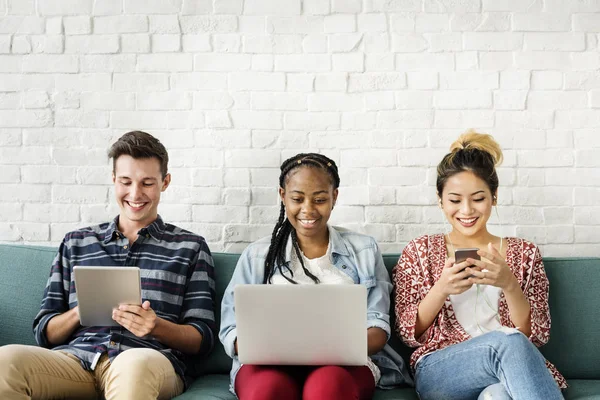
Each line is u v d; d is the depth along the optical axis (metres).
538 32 2.40
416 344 1.97
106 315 1.84
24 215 2.47
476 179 2.02
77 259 2.10
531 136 2.40
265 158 2.44
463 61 2.41
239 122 2.44
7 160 2.47
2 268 2.20
